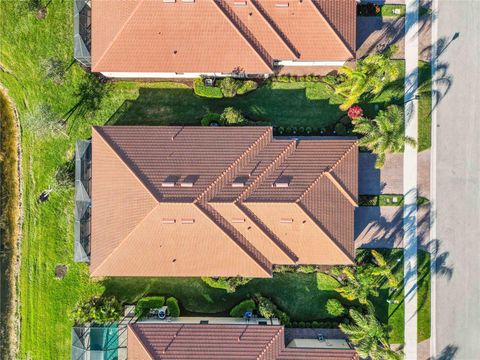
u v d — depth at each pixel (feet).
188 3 117.29
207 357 121.19
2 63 136.98
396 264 135.33
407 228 135.64
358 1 130.93
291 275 135.64
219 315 135.13
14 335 139.03
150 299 133.90
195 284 135.64
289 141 124.47
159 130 123.75
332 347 126.62
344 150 124.47
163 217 116.57
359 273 124.36
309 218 119.03
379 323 121.70
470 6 135.03
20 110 137.39
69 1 134.21
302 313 135.54
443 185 135.74
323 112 134.62
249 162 121.80
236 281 130.41
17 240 138.41
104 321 127.44
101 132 122.72
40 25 134.72
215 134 124.06
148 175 118.62
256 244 122.11
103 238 122.11
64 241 136.36
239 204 118.11
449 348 136.05
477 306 136.36
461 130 135.74
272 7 119.24
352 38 123.44
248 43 120.67
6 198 139.13
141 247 120.26
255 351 122.11
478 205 136.05
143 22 119.03
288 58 123.75
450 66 135.23
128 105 135.13
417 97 134.92
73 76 134.82
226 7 118.62
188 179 118.42
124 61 122.93
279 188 119.85
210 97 134.10
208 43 121.49
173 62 123.24
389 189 135.44
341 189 122.72
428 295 135.95
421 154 135.54
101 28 120.88
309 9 119.65
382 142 119.03
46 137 135.95
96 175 122.72
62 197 136.56
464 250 136.15
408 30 134.41
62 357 136.87
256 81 134.31
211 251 121.29
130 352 122.62
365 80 117.91
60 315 136.56
